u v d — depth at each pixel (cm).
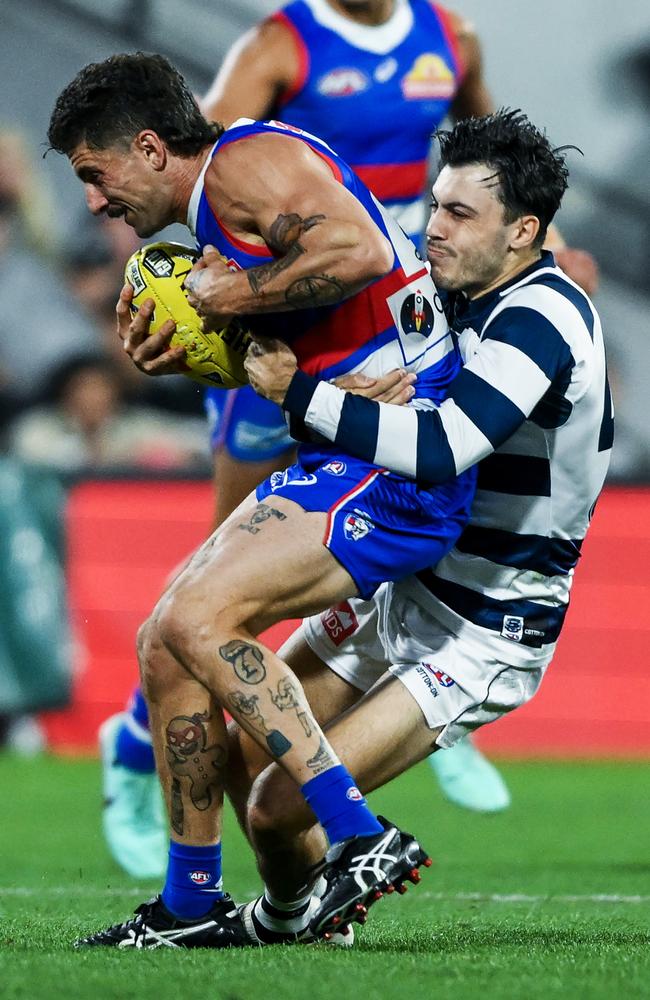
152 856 1791
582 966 1017
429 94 1895
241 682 1078
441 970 997
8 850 1991
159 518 2994
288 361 1123
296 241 1089
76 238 3769
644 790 2592
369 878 1059
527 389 1123
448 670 1183
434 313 1187
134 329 1191
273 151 1103
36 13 3856
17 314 3706
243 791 1260
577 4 3778
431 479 1119
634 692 2962
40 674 2980
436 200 1207
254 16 3859
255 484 1789
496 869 1838
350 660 1260
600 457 1202
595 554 2972
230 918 1156
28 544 2981
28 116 3853
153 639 1115
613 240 3781
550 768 2853
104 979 950
